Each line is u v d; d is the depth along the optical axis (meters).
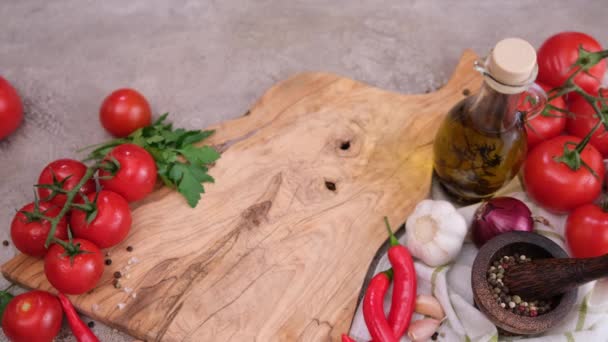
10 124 0.76
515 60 0.53
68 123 0.81
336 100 0.75
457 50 0.87
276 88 0.76
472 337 0.62
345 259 0.66
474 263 0.60
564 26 0.89
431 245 0.64
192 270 0.65
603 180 0.68
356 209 0.68
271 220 0.68
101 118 0.75
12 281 0.66
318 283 0.64
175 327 0.62
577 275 0.53
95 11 0.91
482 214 0.64
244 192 0.69
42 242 0.63
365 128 0.73
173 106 0.83
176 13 0.91
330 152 0.72
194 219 0.68
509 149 0.61
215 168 0.70
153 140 0.69
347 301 0.64
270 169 0.70
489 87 0.56
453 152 0.63
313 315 0.63
